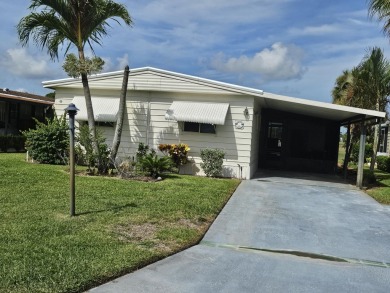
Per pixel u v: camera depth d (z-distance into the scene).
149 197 10.46
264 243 7.41
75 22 14.11
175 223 8.07
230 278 5.57
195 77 16.61
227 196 11.70
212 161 16.19
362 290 5.44
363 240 8.00
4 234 6.52
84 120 17.44
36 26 14.12
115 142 14.91
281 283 5.51
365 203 12.11
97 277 5.06
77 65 13.96
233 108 16.58
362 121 15.52
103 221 7.76
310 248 7.28
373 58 18.97
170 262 6.04
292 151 22.70
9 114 27.39
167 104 17.27
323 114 19.28
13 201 9.00
